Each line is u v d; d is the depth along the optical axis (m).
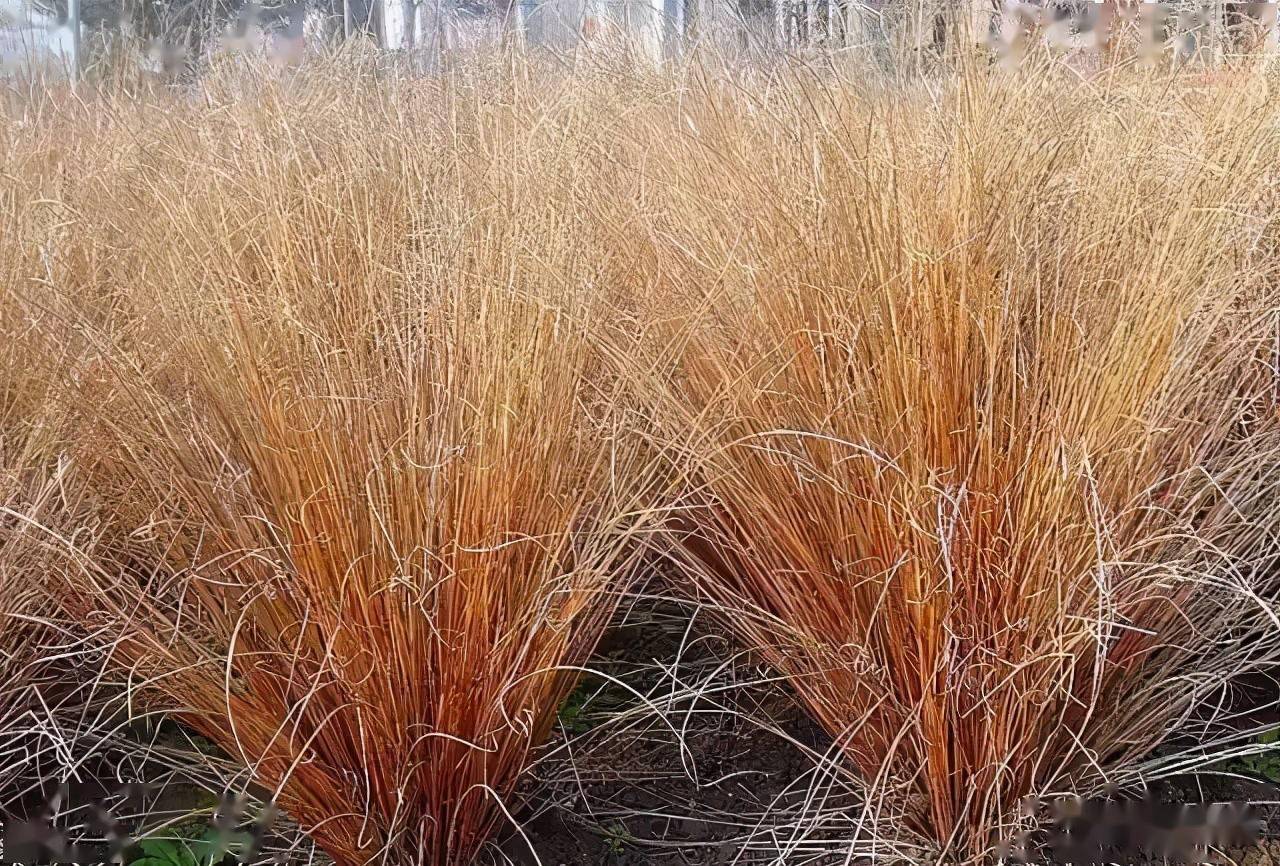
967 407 1.85
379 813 1.84
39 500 1.92
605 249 2.34
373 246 1.98
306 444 1.74
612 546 1.98
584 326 1.96
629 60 3.29
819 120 2.17
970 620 1.84
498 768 1.89
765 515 2.12
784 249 2.12
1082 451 1.80
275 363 1.81
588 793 2.23
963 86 2.05
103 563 2.06
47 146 3.23
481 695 1.81
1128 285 2.01
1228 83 2.71
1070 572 1.83
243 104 2.77
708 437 2.11
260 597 1.82
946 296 1.86
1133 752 2.09
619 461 2.09
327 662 1.76
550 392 1.90
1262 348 2.44
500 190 2.04
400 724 1.77
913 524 1.79
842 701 2.04
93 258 2.50
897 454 1.87
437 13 3.14
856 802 2.16
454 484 1.76
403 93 2.68
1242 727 2.36
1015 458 1.84
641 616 2.62
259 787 2.09
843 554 1.99
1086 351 1.92
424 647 1.77
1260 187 2.31
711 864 2.06
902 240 1.94
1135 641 2.04
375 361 1.87
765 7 2.85
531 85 2.77
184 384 2.02
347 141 2.30
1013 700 1.84
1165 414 2.05
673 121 2.80
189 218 2.04
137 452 1.92
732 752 2.35
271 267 1.94
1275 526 2.20
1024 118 2.14
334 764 1.83
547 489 1.91
